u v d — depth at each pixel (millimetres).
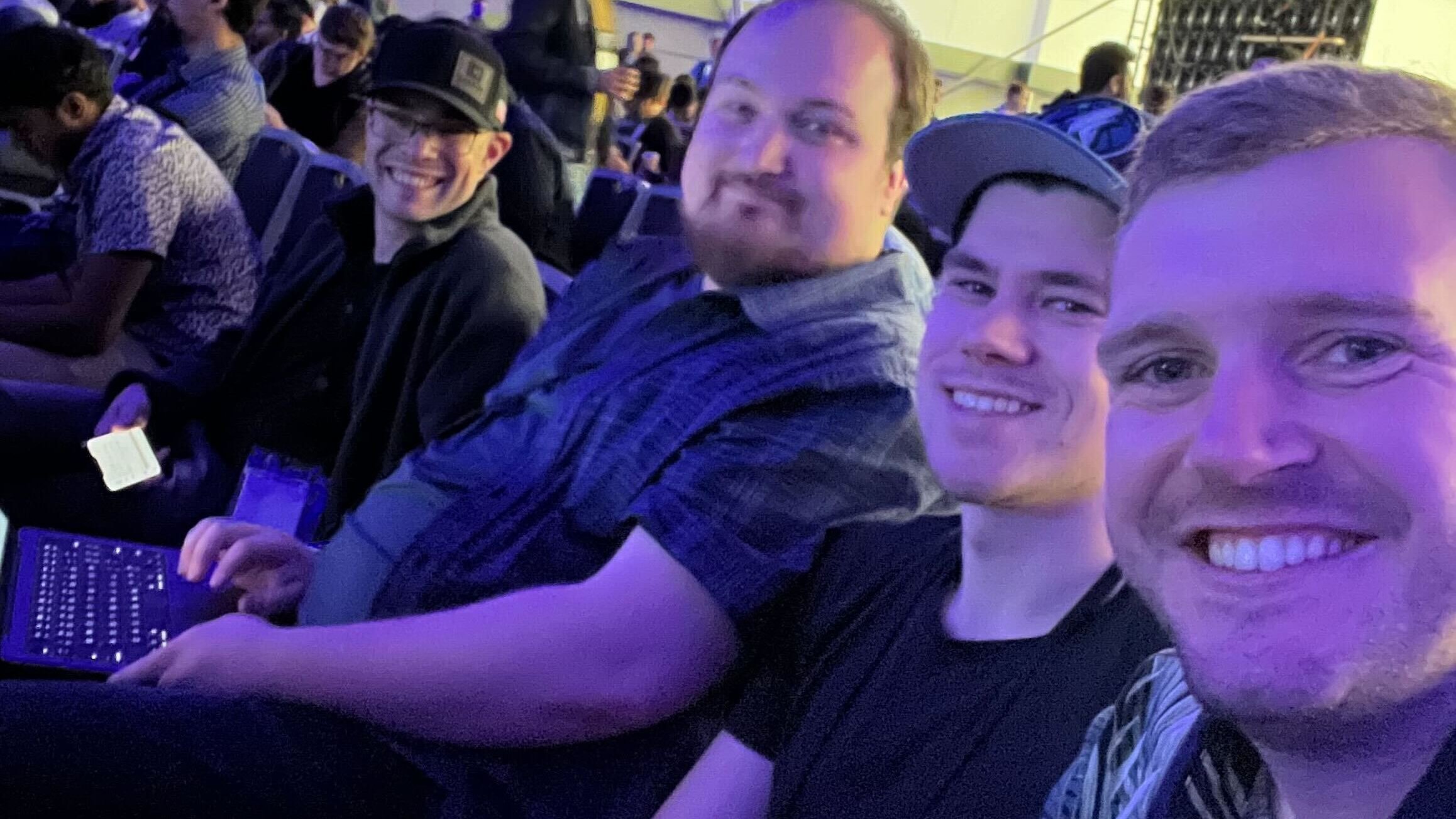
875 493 1139
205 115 2652
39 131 2137
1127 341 577
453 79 1574
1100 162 860
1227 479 532
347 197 1749
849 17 1250
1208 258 540
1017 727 841
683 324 1249
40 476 1754
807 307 1202
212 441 1852
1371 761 522
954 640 920
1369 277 505
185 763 1072
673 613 1091
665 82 4258
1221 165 543
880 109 1250
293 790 1101
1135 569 590
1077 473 886
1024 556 895
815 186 1235
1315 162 524
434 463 1383
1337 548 519
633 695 1101
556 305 1457
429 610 1290
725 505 1107
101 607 1342
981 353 912
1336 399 516
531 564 1251
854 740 943
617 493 1212
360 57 3090
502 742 1119
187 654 1185
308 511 1670
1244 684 523
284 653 1138
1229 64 3391
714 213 1275
